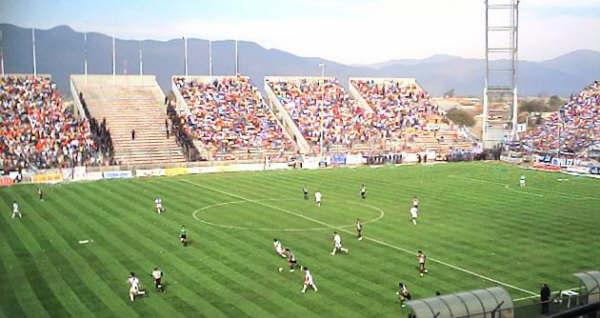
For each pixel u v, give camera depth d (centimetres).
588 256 4634
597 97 12588
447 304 2500
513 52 11688
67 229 5397
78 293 3731
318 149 11019
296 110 12181
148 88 12000
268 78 13175
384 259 4528
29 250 4703
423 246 4912
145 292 3744
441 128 12650
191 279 4006
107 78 11744
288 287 3850
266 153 10581
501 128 11762
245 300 3609
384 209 6475
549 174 9256
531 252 4741
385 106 13062
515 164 10500
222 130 11006
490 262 4462
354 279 4031
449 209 6475
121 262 4388
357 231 5366
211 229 5450
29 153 9031
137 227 5494
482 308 2527
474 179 8731
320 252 4719
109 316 3353
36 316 3356
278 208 6500
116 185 8069
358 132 11850
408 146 11688
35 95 10469
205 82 12506
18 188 7775
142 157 9769
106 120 10706
